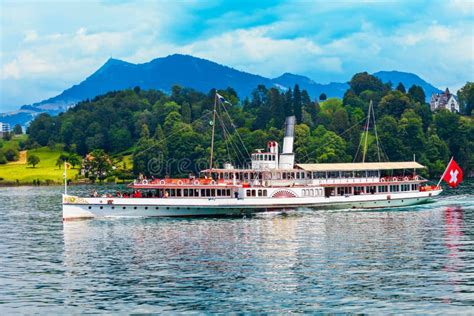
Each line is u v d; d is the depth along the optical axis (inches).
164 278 2925.7
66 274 3058.6
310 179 5895.7
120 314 2407.7
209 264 3206.2
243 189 5408.5
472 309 2395.4
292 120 6117.1
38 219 5585.6
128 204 5206.7
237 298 2576.3
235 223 4832.7
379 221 4891.7
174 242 3919.8
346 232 4266.7
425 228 4453.7
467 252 3454.7
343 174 6013.8
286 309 2427.4
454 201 6653.5
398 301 2503.7
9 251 3747.5
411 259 3270.2
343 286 2731.3
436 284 2743.6
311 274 2950.3
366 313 2369.6
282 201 5551.2
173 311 2426.2
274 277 2906.0
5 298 2645.2
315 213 5516.7
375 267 3080.7
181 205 5260.8
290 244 3779.5
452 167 6589.6
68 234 4387.3
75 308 2493.8
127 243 3919.8
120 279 2925.7
